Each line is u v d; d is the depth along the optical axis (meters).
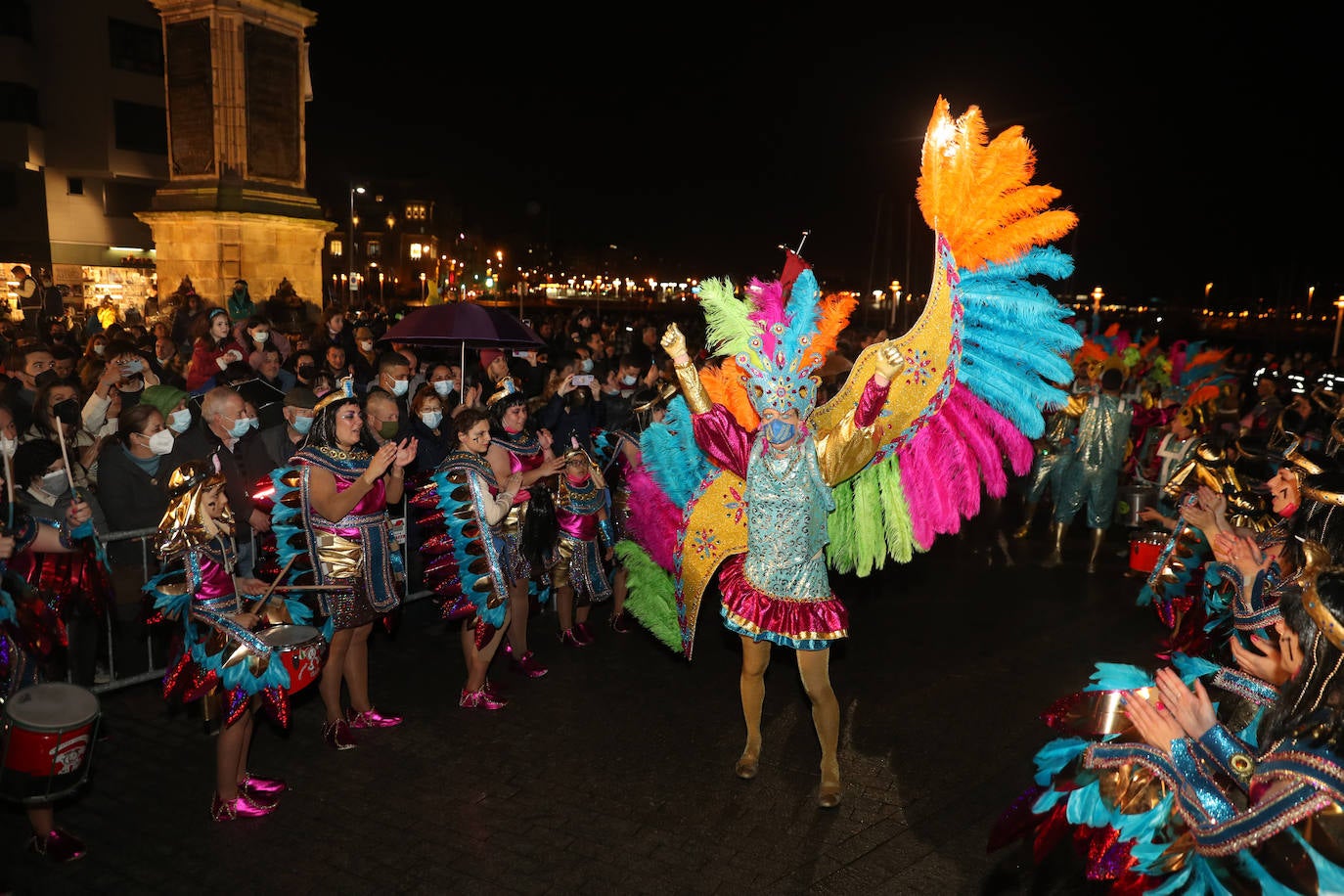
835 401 4.90
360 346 12.52
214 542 4.29
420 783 4.88
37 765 3.86
